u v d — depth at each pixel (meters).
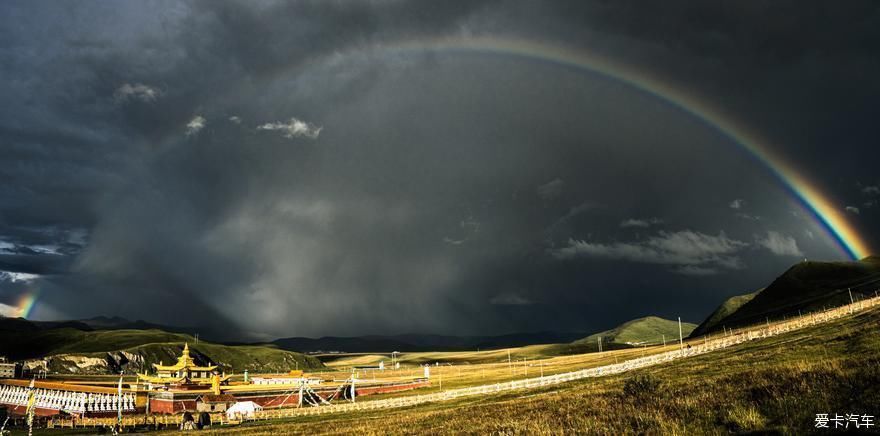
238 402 86.62
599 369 90.00
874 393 19.78
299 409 76.31
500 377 143.25
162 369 91.25
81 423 66.00
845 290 177.25
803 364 30.00
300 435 45.66
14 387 103.50
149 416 66.75
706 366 62.44
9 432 65.69
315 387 104.88
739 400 23.97
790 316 171.50
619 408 29.91
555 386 76.50
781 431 18.23
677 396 29.84
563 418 30.28
